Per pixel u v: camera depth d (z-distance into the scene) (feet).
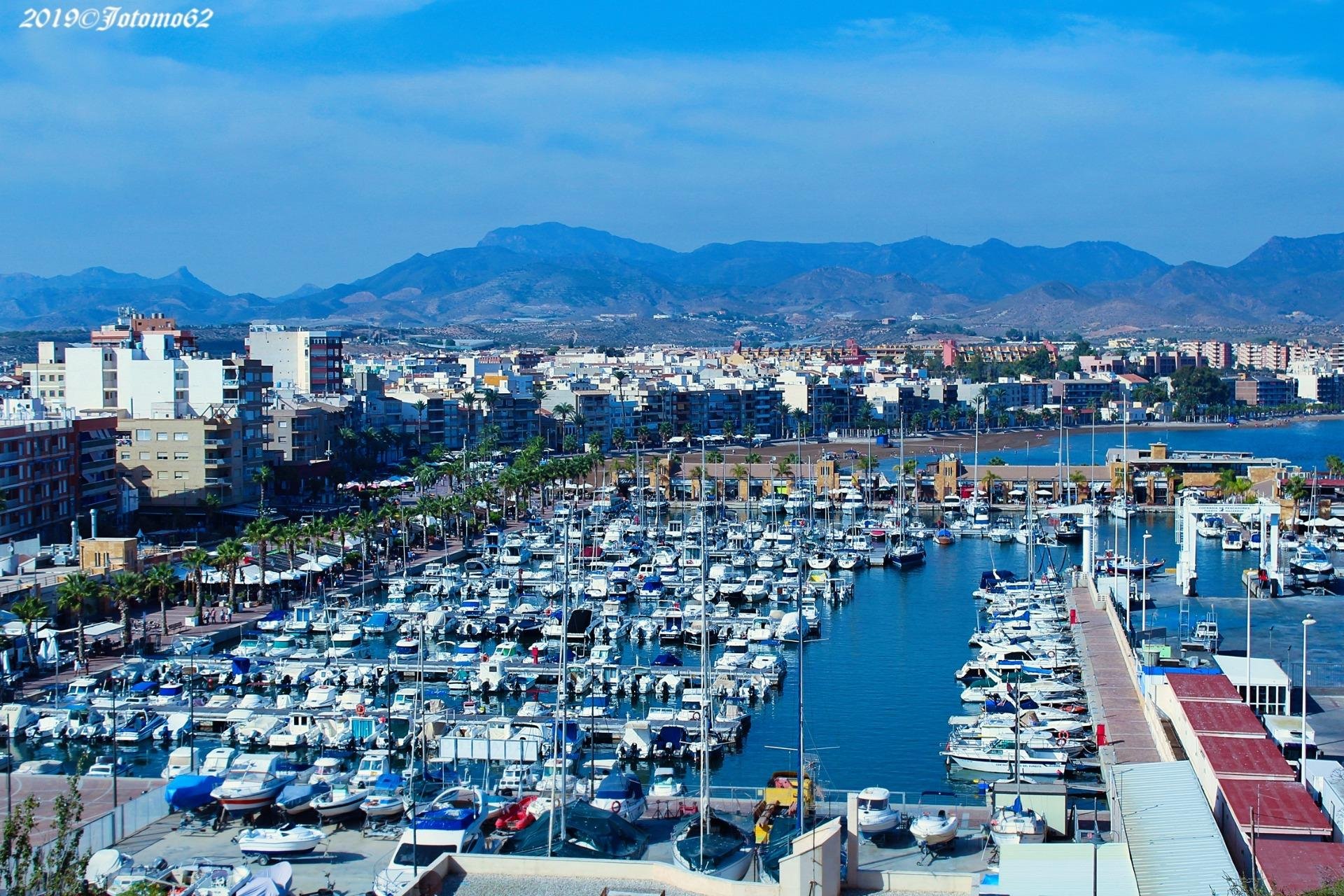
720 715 511.81
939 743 493.77
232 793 393.09
